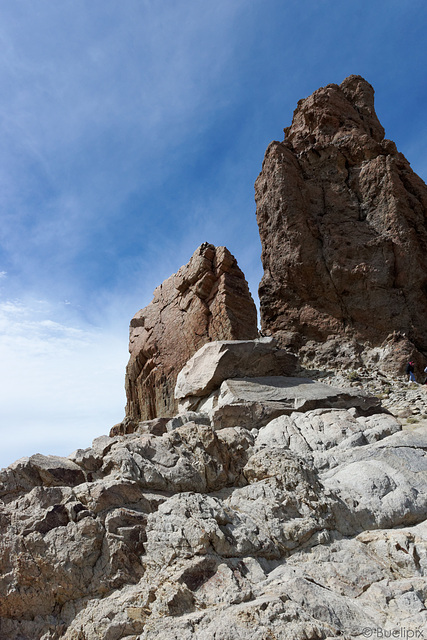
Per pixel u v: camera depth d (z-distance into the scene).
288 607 6.46
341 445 11.09
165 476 9.38
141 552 7.85
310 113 23.53
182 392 15.73
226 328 18.78
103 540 7.91
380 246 20.36
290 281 20.78
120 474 9.20
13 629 7.35
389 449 10.49
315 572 7.50
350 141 22.45
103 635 6.89
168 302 23.45
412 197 21.62
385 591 7.11
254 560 7.52
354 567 7.61
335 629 6.28
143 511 8.55
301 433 11.90
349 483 9.51
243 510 8.53
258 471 9.63
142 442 9.95
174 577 7.05
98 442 10.55
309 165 22.45
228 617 6.38
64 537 7.86
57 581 7.61
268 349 16.12
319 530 8.28
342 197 21.72
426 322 19.84
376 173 21.59
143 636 6.49
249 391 14.29
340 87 24.95
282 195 21.23
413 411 14.43
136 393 25.17
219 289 19.80
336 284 20.25
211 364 15.42
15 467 8.86
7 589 7.50
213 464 9.88
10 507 8.23
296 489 8.91
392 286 20.11
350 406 14.09
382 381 17.59
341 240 20.58
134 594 7.25
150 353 23.94
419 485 9.44
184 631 6.31
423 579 7.28
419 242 20.94
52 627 7.34
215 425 12.79
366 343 19.50
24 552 7.71
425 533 8.10
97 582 7.59
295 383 15.25
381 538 8.09
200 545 7.38
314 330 20.12
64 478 9.09
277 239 21.28
